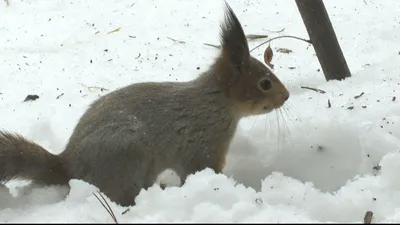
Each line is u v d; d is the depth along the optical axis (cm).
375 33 124
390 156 93
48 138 107
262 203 88
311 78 115
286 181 92
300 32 128
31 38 129
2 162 95
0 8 139
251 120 106
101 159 95
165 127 98
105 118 96
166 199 88
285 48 124
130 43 126
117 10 136
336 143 101
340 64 112
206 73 101
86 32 130
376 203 90
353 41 123
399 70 112
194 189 88
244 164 103
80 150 95
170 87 100
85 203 89
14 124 108
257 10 134
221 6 136
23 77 119
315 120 103
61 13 137
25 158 95
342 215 90
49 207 90
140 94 98
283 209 88
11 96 115
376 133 100
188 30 129
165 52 124
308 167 102
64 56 124
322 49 112
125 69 120
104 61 122
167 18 133
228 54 100
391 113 103
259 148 104
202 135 99
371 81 110
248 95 100
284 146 103
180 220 86
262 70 101
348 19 129
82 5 139
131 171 96
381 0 134
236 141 104
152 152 97
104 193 95
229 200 88
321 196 90
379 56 119
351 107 104
